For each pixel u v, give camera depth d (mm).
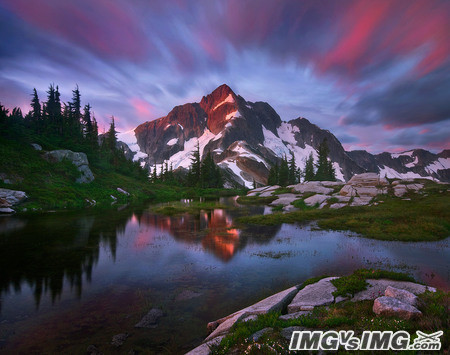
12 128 48406
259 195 65750
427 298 6770
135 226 24219
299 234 21219
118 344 6555
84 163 49562
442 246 17344
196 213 34906
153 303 8992
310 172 102250
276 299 7980
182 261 14039
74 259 14172
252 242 18453
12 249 15789
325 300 7578
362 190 42781
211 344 5430
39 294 9734
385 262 13867
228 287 10461
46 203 33875
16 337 6902
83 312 8336
